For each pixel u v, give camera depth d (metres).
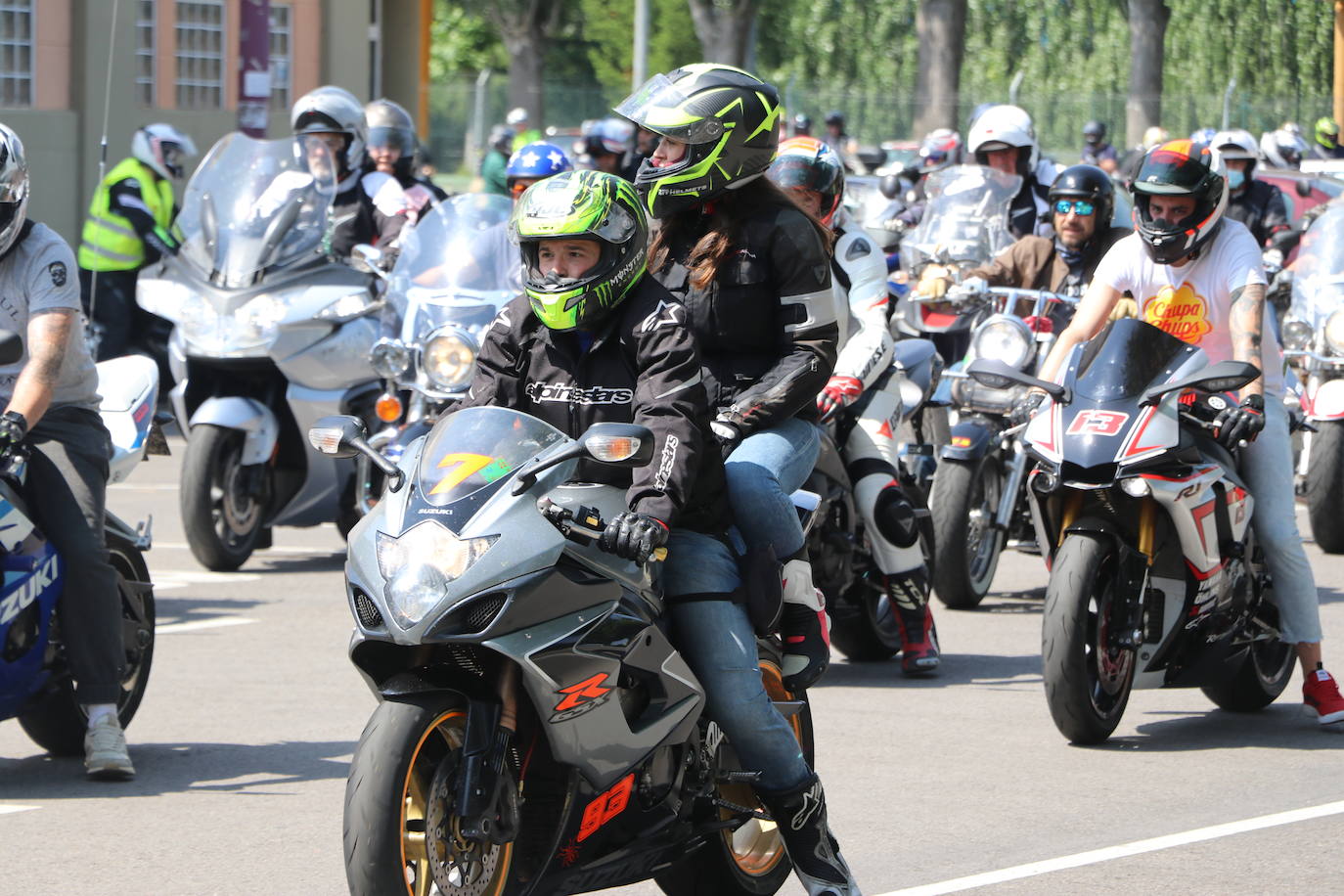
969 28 156.38
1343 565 36.97
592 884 15.01
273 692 25.67
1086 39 156.12
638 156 48.44
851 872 17.66
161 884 17.30
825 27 161.38
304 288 34.78
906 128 103.44
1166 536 22.55
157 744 22.80
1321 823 19.42
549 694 14.11
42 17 66.94
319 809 19.92
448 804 14.26
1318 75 146.00
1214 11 146.62
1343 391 37.66
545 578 14.09
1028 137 39.62
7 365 20.31
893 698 25.73
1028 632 30.88
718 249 17.20
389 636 13.84
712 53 122.00
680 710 15.10
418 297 32.34
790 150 24.61
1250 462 23.58
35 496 20.64
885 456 26.92
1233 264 22.89
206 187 35.72
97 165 68.38
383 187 37.81
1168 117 104.06
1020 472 31.53
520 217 14.82
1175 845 18.56
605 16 181.88
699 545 15.63
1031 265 34.34
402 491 14.32
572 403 15.38
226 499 34.75
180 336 34.62
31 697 20.73
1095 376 22.41
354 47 79.31
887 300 26.50
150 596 22.70
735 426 16.88
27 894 17.00
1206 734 23.73
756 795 16.08
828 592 26.44
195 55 72.12
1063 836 18.91
